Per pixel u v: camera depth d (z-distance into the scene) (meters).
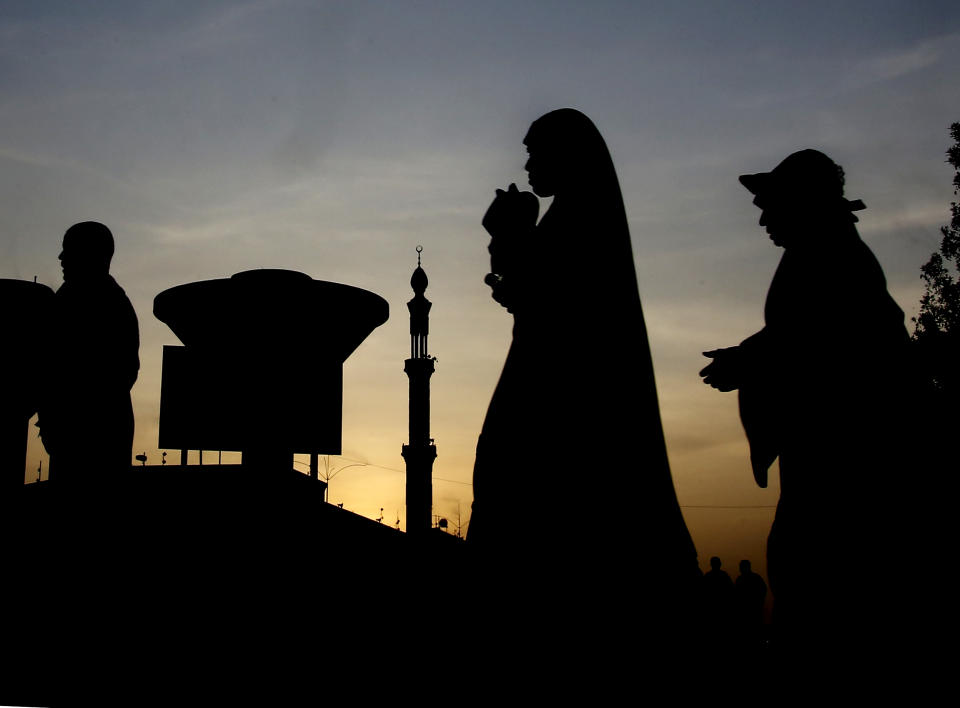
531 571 4.07
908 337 4.60
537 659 3.96
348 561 5.85
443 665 4.35
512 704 3.96
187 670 5.30
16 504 6.45
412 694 4.68
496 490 4.23
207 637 5.45
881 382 4.45
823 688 4.25
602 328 4.24
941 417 4.45
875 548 4.28
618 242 4.41
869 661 4.18
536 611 4.02
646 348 4.33
